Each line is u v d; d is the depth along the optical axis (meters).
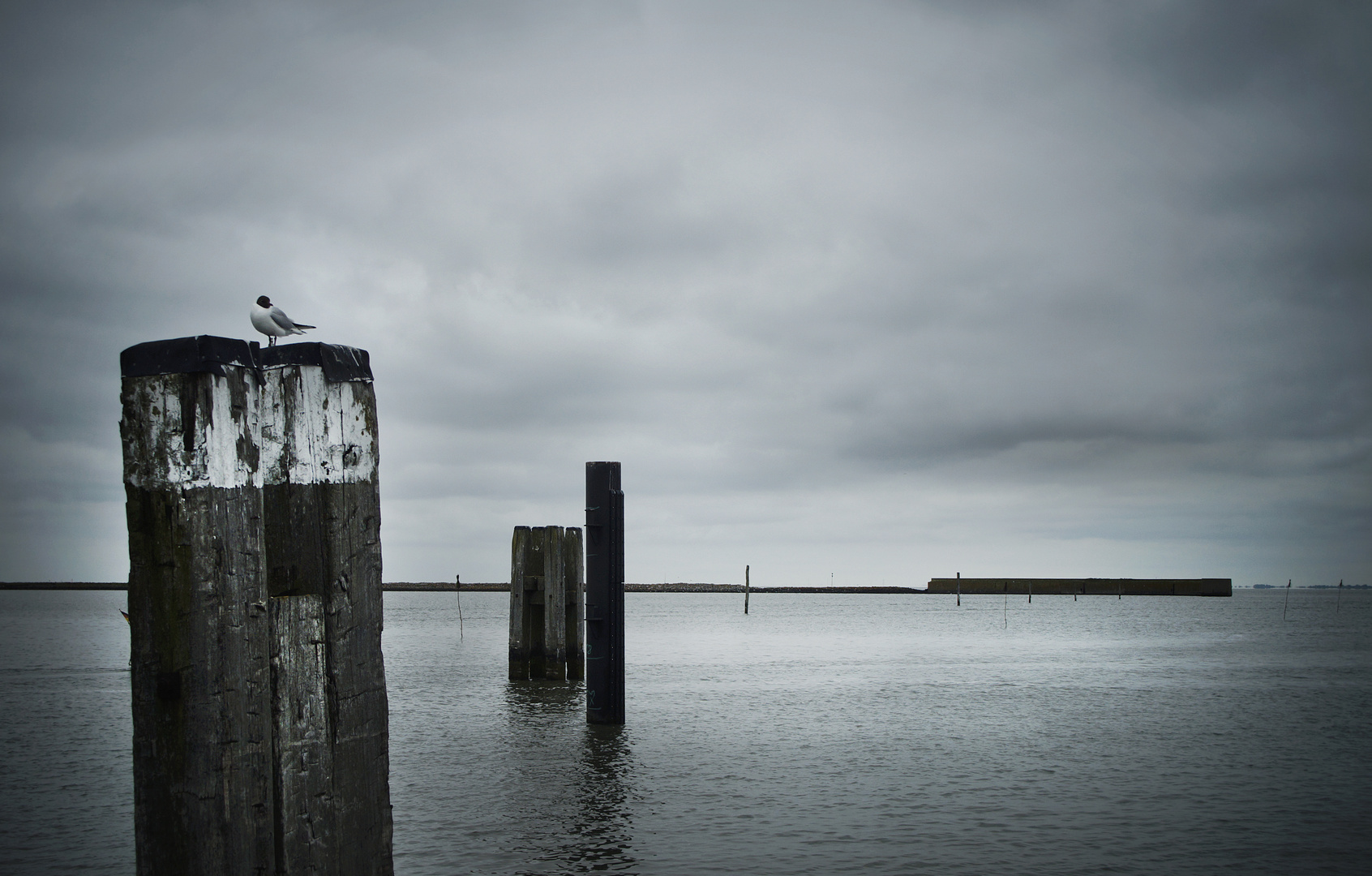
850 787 15.93
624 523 21.33
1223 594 148.00
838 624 76.31
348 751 6.04
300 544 6.00
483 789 15.72
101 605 117.69
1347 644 50.97
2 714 24.00
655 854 12.33
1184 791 15.76
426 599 166.50
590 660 21.55
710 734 20.77
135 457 5.40
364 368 6.31
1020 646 49.75
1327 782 16.42
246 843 5.45
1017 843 12.86
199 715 5.29
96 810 14.50
